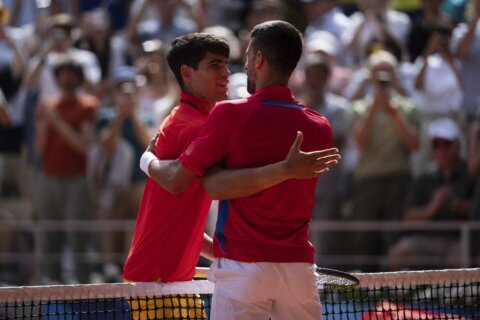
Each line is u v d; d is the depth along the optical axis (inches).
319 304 504.7
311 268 498.3
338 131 1202.0
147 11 1427.2
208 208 549.0
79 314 576.4
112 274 1197.7
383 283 585.3
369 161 1186.6
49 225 1222.9
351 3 1558.8
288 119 489.7
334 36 1422.2
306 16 1428.4
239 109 485.4
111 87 1320.1
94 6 1535.4
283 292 489.7
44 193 1238.9
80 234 1218.0
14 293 530.0
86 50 1382.9
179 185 492.7
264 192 483.2
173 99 1213.7
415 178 1189.7
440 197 1126.4
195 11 1429.6
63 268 1216.8
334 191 1191.6
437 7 1396.4
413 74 1312.7
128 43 1405.0
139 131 1214.9
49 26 1379.2
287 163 460.1
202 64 535.8
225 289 487.2
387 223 1130.7
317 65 1194.6
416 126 1208.2
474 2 1249.4
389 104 1179.9
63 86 1240.8
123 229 1204.5
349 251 1166.3
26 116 1332.4
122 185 1222.9
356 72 1314.0
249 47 503.2
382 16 1392.7
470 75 1238.9
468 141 1233.4
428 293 776.9
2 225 1235.9
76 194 1234.6
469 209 1126.4
